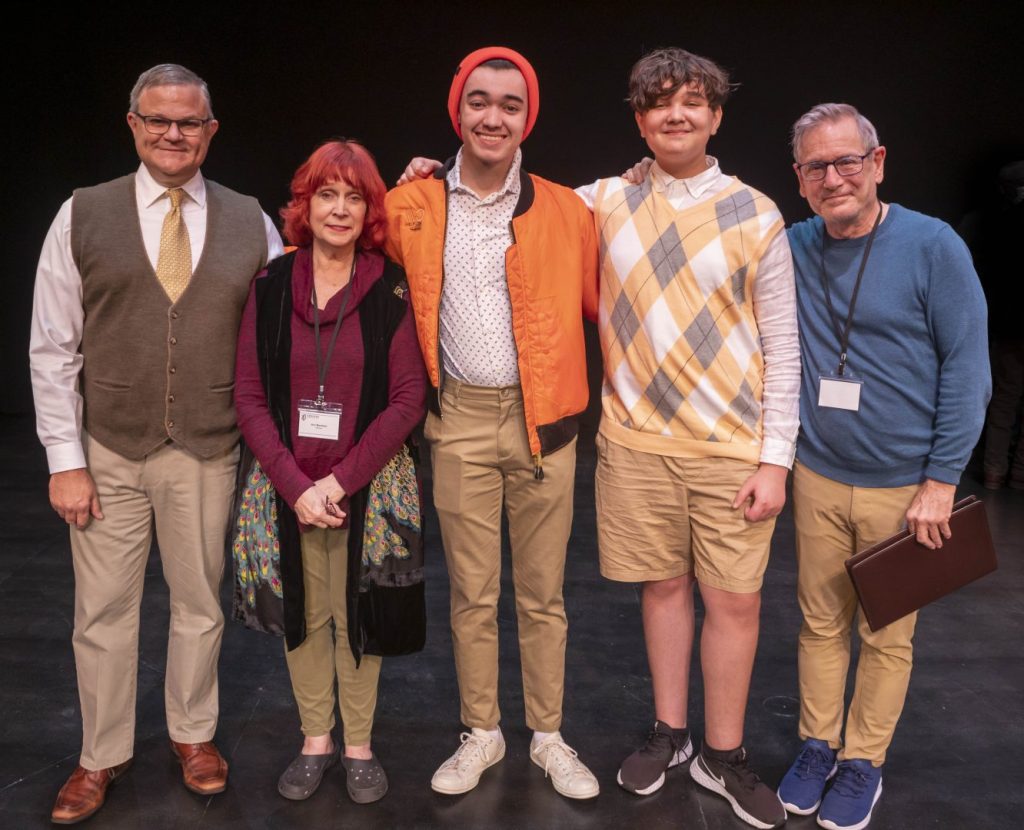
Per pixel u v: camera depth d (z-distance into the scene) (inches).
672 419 84.7
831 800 87.5
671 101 78.2
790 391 83.6
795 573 147.6
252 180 242.4
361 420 81.8
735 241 80.7
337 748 95.7
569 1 233.3
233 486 87.7
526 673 93.7
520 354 82.0
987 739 101.5
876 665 88.0
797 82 233.8
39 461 199.0
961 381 78.2
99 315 80.4
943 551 81.7
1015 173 178.2
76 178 233.6
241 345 82.2
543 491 86.2
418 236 82.6
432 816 87.3
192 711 90.0
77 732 99.0
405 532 84.2
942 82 229.5
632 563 90.1
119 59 231.3
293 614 83.6
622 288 84.1
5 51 226.1
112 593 85.2
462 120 80.5
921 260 78.5
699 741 100.4
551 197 84.1
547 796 90.7
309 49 235.8
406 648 85.8
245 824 85.4
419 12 234.4
